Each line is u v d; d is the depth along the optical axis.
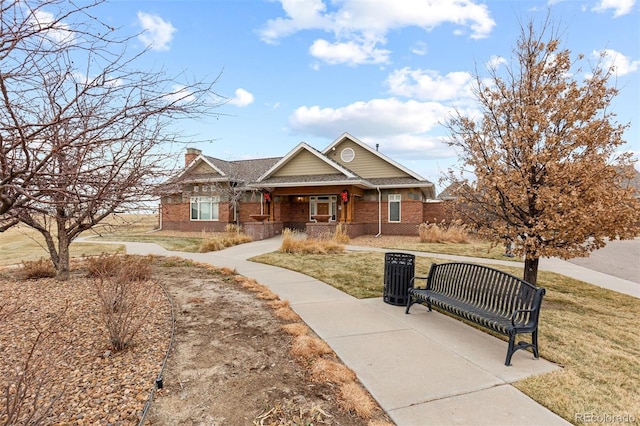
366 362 4.05
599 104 6.01
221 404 3.12
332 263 11.09
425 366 3.96
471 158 7.24
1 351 4.11
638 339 5.03
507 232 6.54
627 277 10.22
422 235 17.66
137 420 2.84
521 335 4.99
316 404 3.15
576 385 3.55
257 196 23.61
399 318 5.76
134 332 4.33
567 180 5.98
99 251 14.54
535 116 6.21
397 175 21.36
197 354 4.19
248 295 7.10
